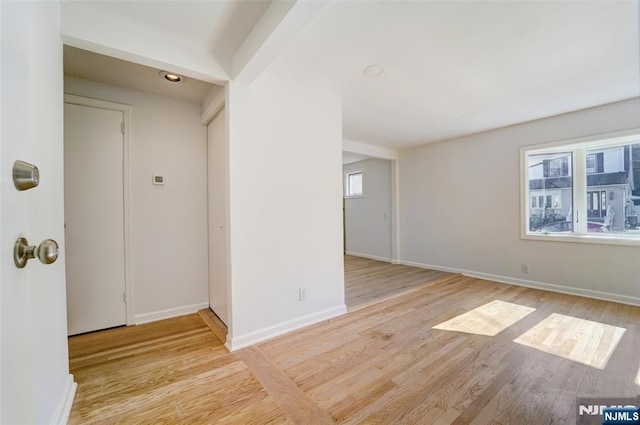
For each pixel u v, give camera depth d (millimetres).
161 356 1972
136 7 1549
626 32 1804
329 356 1973
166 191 2709
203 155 2924
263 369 1810
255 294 2215
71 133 2275
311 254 2568
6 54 657
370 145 5000
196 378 1707
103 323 2400
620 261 3088
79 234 2307
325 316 2656
